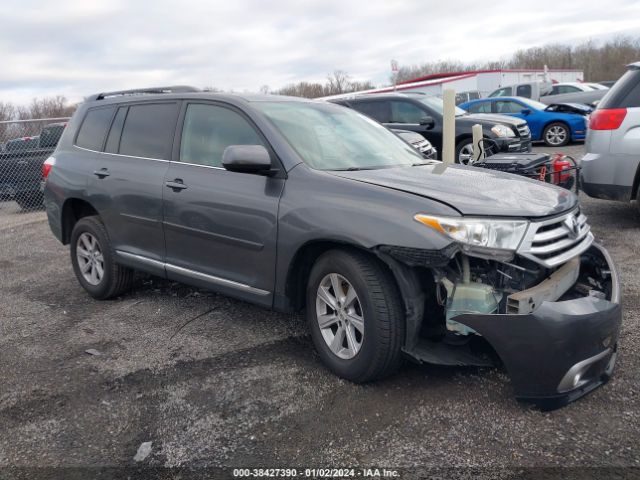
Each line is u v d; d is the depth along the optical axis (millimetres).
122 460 2752
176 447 2828
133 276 5086
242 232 3723
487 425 2861
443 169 3926
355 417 2994
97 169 4879
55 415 3191
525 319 2750
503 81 31266
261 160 3510
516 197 3184
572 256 3117
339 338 3365
